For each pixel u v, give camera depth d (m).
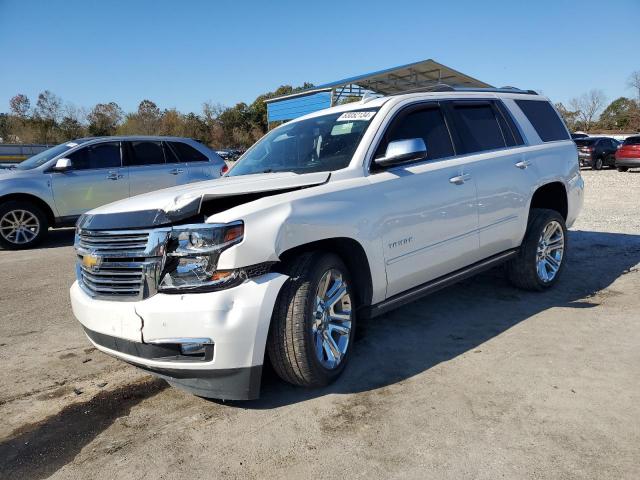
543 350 3.75
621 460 2.46
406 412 2.98
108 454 2.74
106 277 3.08
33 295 5.88
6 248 8.83
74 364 3.94
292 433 2.83
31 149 25.16
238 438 2.81
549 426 2.76
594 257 6.64
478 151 4.56
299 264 3.12
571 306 4.73
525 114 5.26
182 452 2.72
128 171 9.63
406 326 4.39
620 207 11.10
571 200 5.45
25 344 4.38
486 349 3.82
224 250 2.81
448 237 4.06
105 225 3.07
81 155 9.34
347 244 3.44
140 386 3.53
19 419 3.14
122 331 2.94
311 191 3.28
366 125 3.92
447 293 5.26
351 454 2.61
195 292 2.82
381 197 3.58
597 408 2.92
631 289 5.19
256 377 2.90
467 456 2.54
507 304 4.86
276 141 4.55
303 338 3.03
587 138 24.81
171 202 3.00
